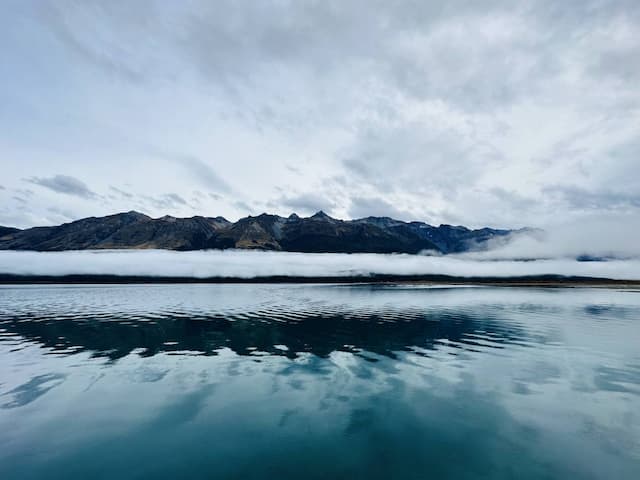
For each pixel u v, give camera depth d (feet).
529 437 34.96
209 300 203.21
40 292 292.20
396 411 41.32
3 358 63.77
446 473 29.17
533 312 144.77
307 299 216.74
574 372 55.98
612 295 277.23
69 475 28.81
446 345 76.59
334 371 56.65
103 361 61.98
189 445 33.71
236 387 49.11
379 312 142.92
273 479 28.40
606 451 32.17
